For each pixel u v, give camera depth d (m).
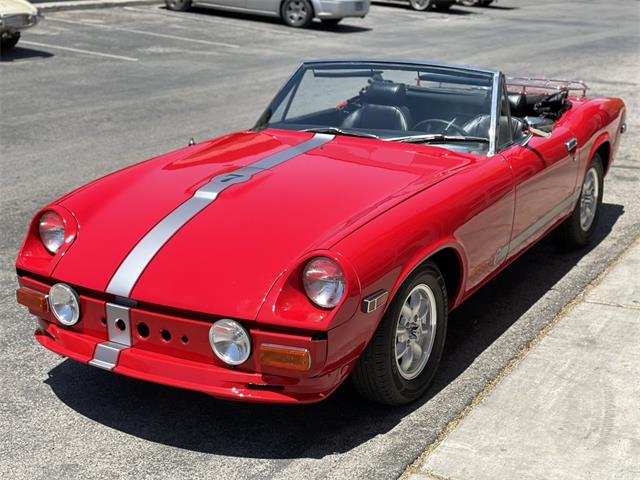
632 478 3.52
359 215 3.80
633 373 4.40
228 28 19.38
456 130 4.88
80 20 19.22
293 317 3.38
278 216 3.83
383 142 4.82
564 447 3.73
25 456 3.64
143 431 3.86
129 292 3.56
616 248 6.41
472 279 4.45
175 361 3.55
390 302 3.75
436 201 4.05
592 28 23.42
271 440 3.79
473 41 19.58
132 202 4.06
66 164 8.50
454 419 3.97
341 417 3.99
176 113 11.02
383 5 26.48
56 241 3.94
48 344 3.88
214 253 3.64
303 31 19.69
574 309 5.21
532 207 5.10
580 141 5.78
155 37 17.66
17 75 13.27
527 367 4.45
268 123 5.23
